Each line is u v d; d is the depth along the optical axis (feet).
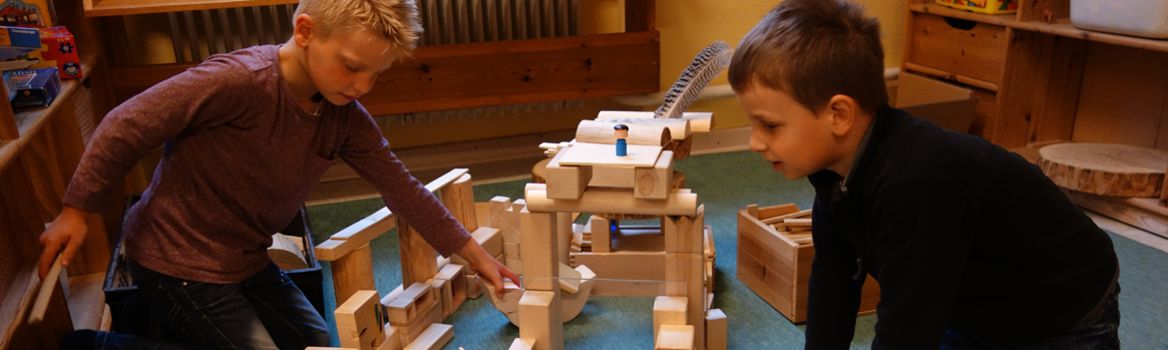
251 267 4.66
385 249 7.13
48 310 4.81
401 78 8.33
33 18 5.91
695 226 4.43
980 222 3.06
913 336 2.91
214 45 7.97
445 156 9.41
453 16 8.55
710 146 10.06
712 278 6.05
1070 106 9.29
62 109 5.76
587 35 8.84
